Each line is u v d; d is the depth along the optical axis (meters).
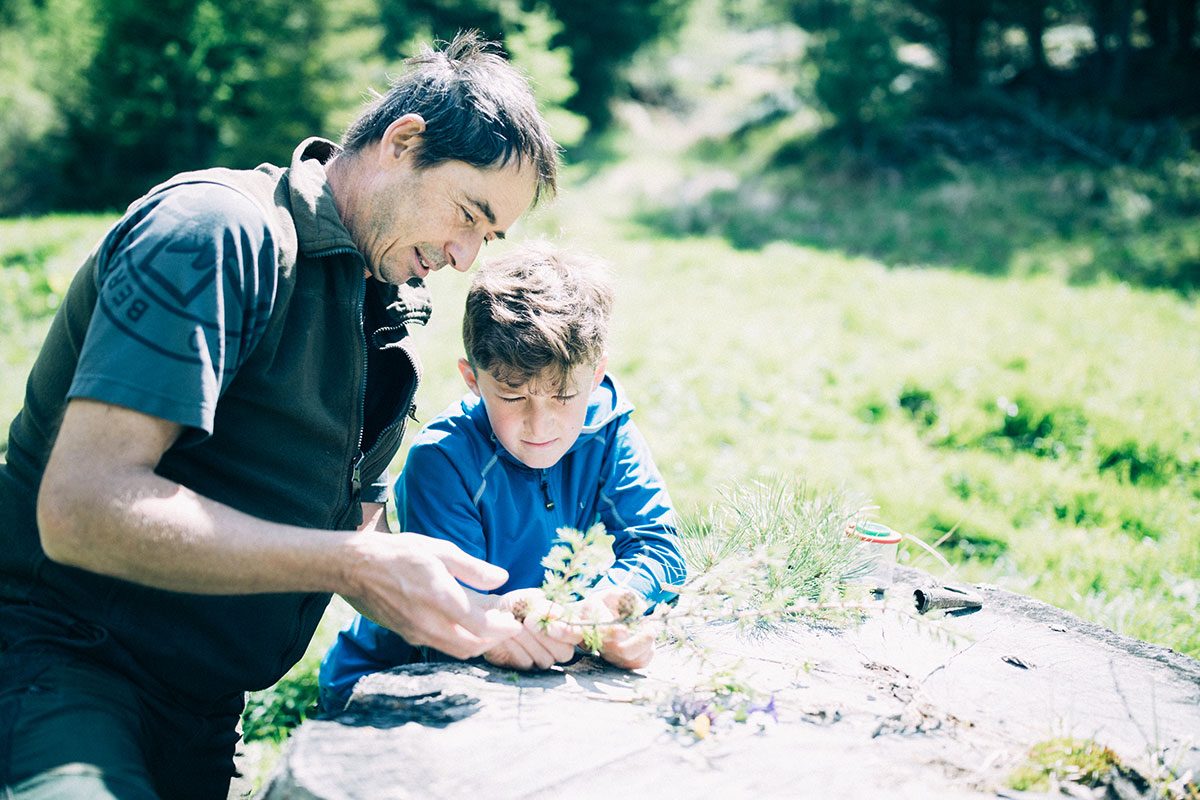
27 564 1.44
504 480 1.85
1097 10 17.81
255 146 15.07
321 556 1.28
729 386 6.34
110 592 1.44
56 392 1.45
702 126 24.33
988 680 1.61
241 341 1.39
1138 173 13.40
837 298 9.12
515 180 1.61
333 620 3.13
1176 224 11.77
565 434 1.79
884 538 1.95
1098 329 7.64
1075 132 15.69
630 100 25.55
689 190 16.09
